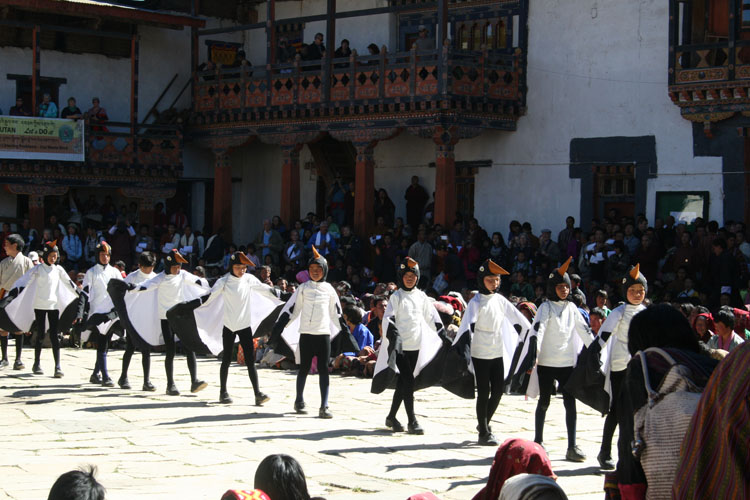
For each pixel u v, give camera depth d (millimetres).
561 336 10633
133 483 8672
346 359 16734
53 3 25828
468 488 8727
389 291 17281
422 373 11562
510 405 14039
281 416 12562
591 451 10727
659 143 22859
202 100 28672
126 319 14336
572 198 24406
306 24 30062
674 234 21344
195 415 12547
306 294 12578
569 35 24359
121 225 26656
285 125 26719
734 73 21234
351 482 8898
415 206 26906
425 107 23719
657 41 22938
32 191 26438
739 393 3984
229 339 13461
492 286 11102
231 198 28500
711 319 12922
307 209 30266
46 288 15852
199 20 28781
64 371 16812
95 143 27375
